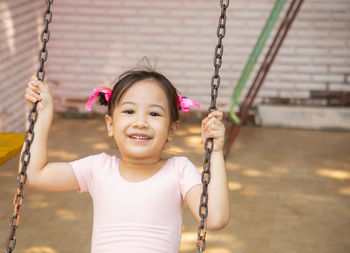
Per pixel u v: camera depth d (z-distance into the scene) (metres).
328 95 6.89
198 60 6.93
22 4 6.26
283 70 6.86
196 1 6.75
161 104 1.87
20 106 6.32
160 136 1.86
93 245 1.92
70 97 7.16
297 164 5.59
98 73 7.08
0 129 5.83
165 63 6.98
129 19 6.88
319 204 4.60
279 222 4.25
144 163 1.91
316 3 6.59
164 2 6.79
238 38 6.80
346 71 6.77
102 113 7.19
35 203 4.45
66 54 7.04
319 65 6.80
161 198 1.88
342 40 6.69
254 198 4.69
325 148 6.14
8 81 5.96
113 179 1.92
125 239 1.85
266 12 6.67
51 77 7.11
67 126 6.75
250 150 6.00
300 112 6.86
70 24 6.94
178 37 6.89
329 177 5.25
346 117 6.79
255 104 7.01
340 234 4.06
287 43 6.77
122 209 1.87
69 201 4.52
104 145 6.06
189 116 7.07
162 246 1.86
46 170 1.90
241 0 6.68
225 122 6.60
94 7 6.87
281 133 6.69
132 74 1.92
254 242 3.92
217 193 1.75
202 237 1.67
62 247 3.78
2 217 4.19
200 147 5.83
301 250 3.81
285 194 4.79
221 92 7.00
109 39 6.96
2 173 5.04
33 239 3.87
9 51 5.96
